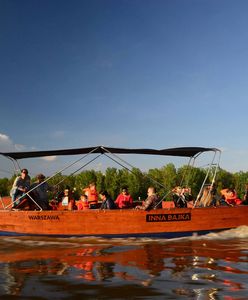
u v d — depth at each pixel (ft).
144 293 19.30
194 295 18.92
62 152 45.34
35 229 42.86
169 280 21.90
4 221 44.42
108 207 44.24
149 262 27.68
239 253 31.60
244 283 21.16
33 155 47.16
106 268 25.46
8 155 46.55
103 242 39.24
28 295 19.11
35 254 31.81
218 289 19.94
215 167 46.73
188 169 52.44
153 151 45.88
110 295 18.99
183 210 42.91
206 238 41.68
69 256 30.66
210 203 47.44
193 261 27.99
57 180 172.86
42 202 45.65
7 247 35.99
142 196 281.74
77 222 41.86
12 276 23.15
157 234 41.98
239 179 338.54
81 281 21.76
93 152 46.14
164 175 281.13
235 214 45.21
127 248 35.01
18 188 44.62
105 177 298.76
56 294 19.25
